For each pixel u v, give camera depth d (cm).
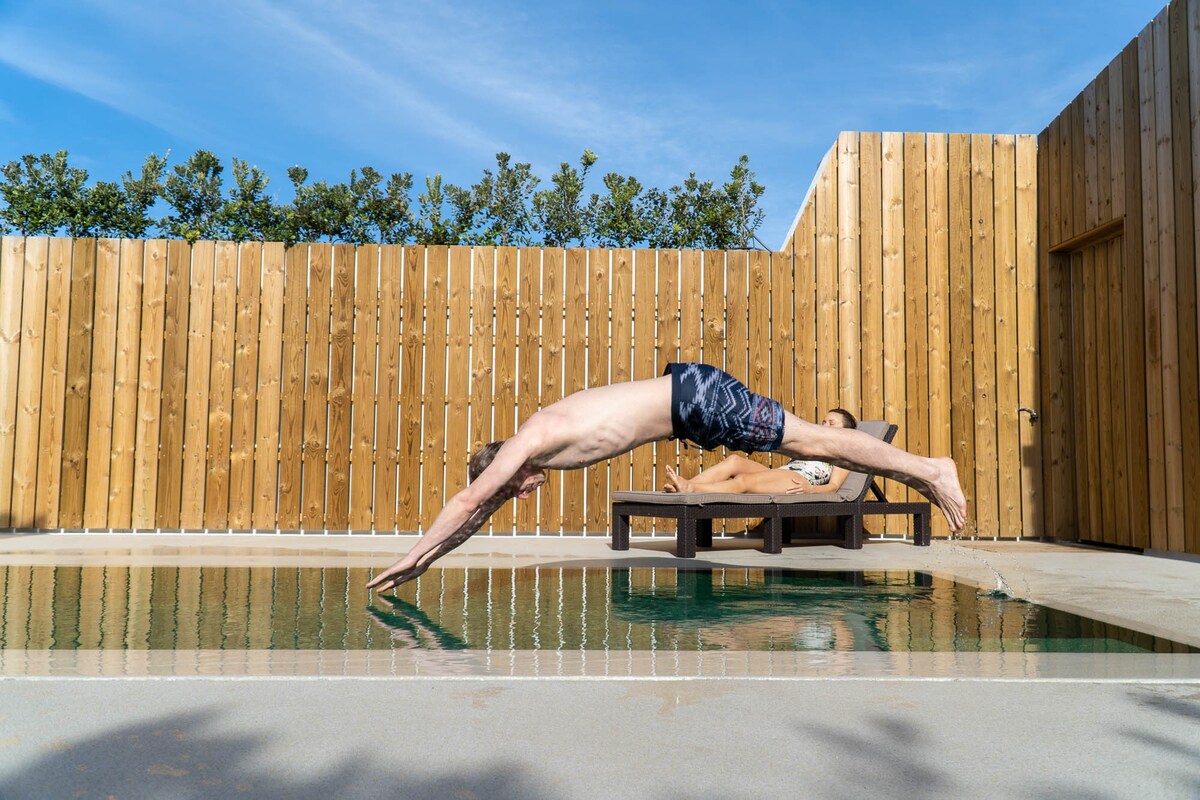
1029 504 766
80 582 410
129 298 745
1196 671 225
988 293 779
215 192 1040
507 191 1055
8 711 180
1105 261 714
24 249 744
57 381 738
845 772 148
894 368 769
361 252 755
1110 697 199
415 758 153
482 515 354
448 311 755
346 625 290
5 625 288
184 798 133
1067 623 306
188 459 738
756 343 764
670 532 741
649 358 759
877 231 777
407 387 750
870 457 338
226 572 455
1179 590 407
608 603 349
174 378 742
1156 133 611
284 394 745
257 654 238
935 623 305
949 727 175
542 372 756
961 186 784
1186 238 579
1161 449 611
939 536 765
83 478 734
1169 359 600
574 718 178
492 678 211
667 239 1085
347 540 688
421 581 421
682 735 167
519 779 143
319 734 166
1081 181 714
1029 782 144
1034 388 775
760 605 346
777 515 592
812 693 200
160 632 275
